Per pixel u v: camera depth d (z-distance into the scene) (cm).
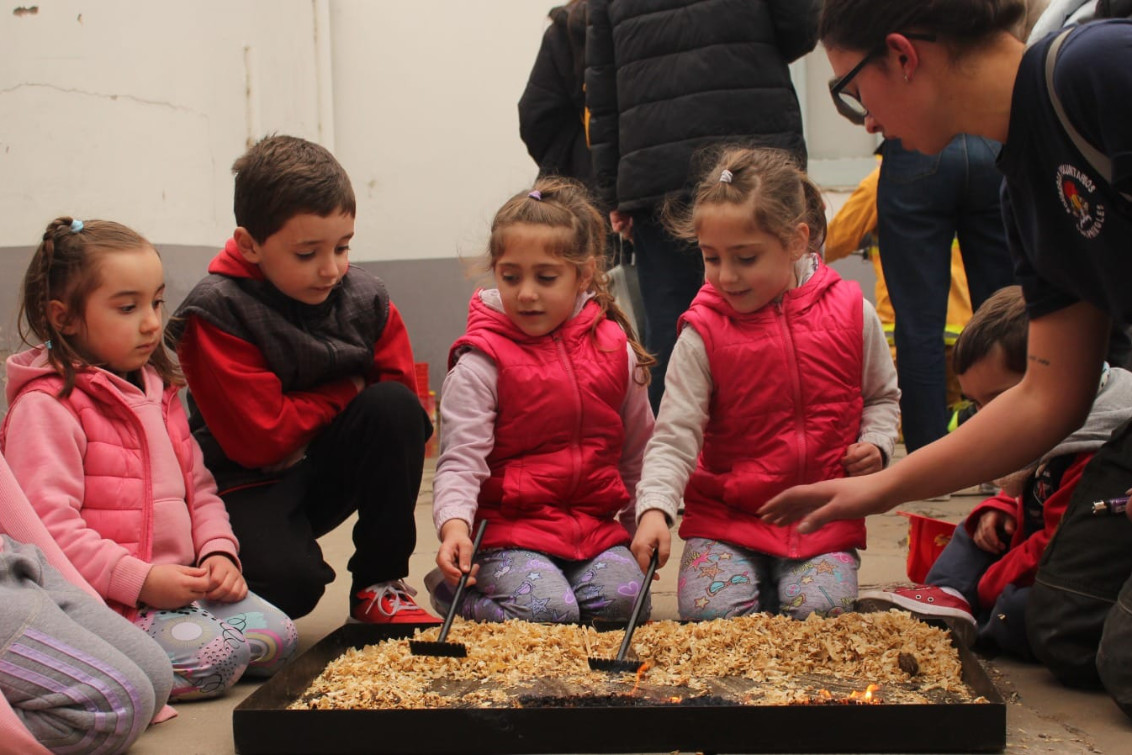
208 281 246
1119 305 175
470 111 695
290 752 170
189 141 528
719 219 236
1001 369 231
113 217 475
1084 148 163
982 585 237
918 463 194
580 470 252
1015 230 195
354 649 210
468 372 250
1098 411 224
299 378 250
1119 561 196
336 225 235
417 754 169
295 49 654
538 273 246
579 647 209
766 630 211
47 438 207
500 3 688
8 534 190
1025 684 207
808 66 706
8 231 436
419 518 393
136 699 172
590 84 392
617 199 388
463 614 248
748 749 167
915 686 188
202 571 212
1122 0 180
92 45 468
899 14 170
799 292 249
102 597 205
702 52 353
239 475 251
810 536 245
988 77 171
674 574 304
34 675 166
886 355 255
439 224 703
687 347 248
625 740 168
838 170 709
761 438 247
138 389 221
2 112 435
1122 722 184
